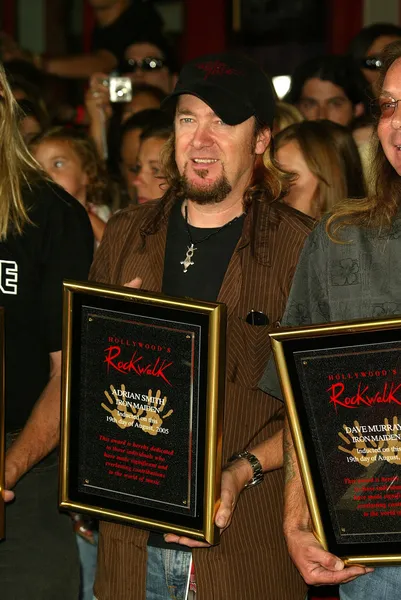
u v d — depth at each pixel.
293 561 3.15
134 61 8.08
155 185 5.46
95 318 3.14
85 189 5.65
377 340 2.87
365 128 5.80
